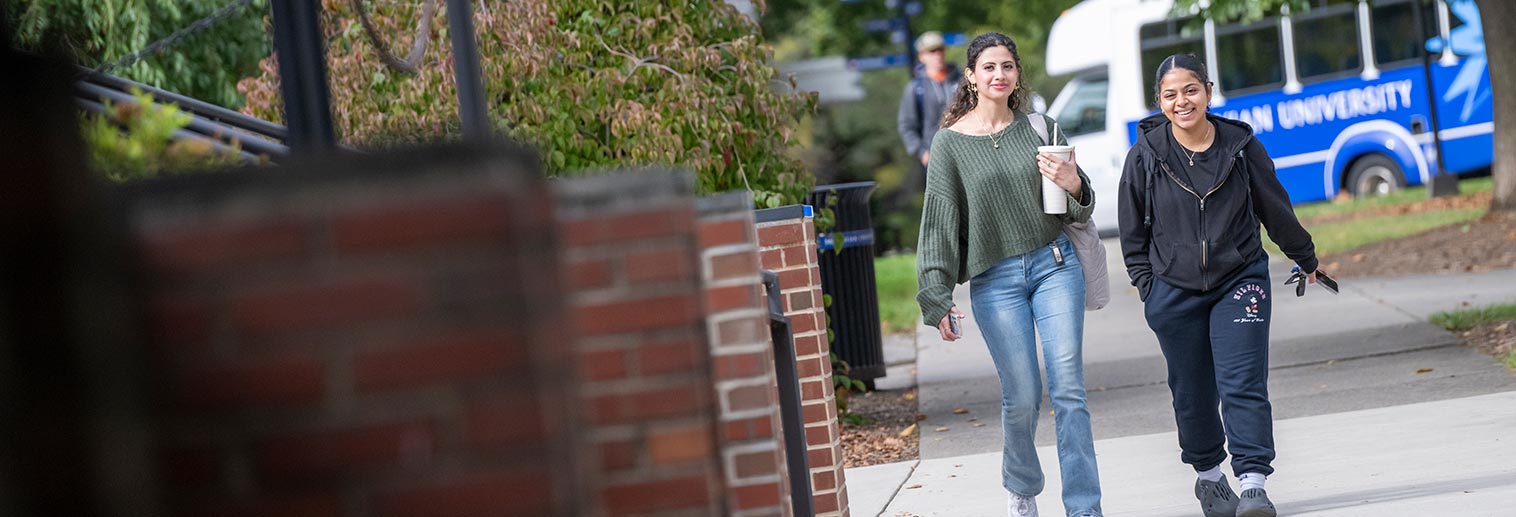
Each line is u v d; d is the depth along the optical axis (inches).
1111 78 2135.8
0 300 209.3
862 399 917.8
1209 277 504.4
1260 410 502.0
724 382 337.1
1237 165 506.3
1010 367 492.4
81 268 213.5
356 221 215.8
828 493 501.7
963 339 1126.4
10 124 211.5
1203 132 511.8
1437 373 779.4
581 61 747.4
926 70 1354.6
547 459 214.4
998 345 493.4
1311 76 2091.5
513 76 716.0
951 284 498.6
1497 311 915.4
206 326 217.6
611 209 268.7
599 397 266.4
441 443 215.8
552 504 214.4
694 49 751.1
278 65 311.3
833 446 506.3
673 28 759.1
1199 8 1753.2
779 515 337.1
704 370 269.3
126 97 300.8
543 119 725.3
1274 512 497.7
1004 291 492.7
